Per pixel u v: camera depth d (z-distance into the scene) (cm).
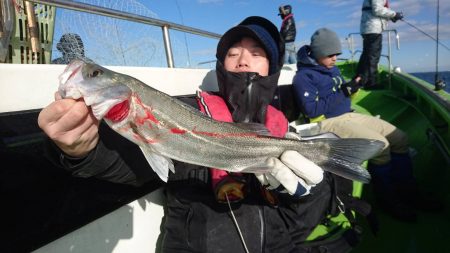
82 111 144
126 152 181
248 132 211
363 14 687
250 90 237
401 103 605
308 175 194
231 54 262
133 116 176
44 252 168
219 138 204
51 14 275
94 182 186
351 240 245
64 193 173
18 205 155
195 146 197
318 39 438
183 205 210
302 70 444
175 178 217
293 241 222
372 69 688
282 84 447
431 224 328
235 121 242
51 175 168
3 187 150
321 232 252
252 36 253
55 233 170
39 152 164
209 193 211
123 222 208
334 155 218
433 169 407
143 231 221
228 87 240
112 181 184
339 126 393
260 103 242
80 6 223
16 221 155
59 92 152
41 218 164
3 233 150
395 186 366
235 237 197
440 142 380
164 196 238
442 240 302
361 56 701
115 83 167
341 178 267
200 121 201
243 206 204
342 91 459
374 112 597
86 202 184
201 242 196
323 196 236
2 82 159
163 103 190
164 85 258
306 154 217
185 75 283
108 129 176
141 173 192
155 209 231
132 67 234
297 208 218
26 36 244
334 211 246
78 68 158
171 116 191
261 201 215
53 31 278
